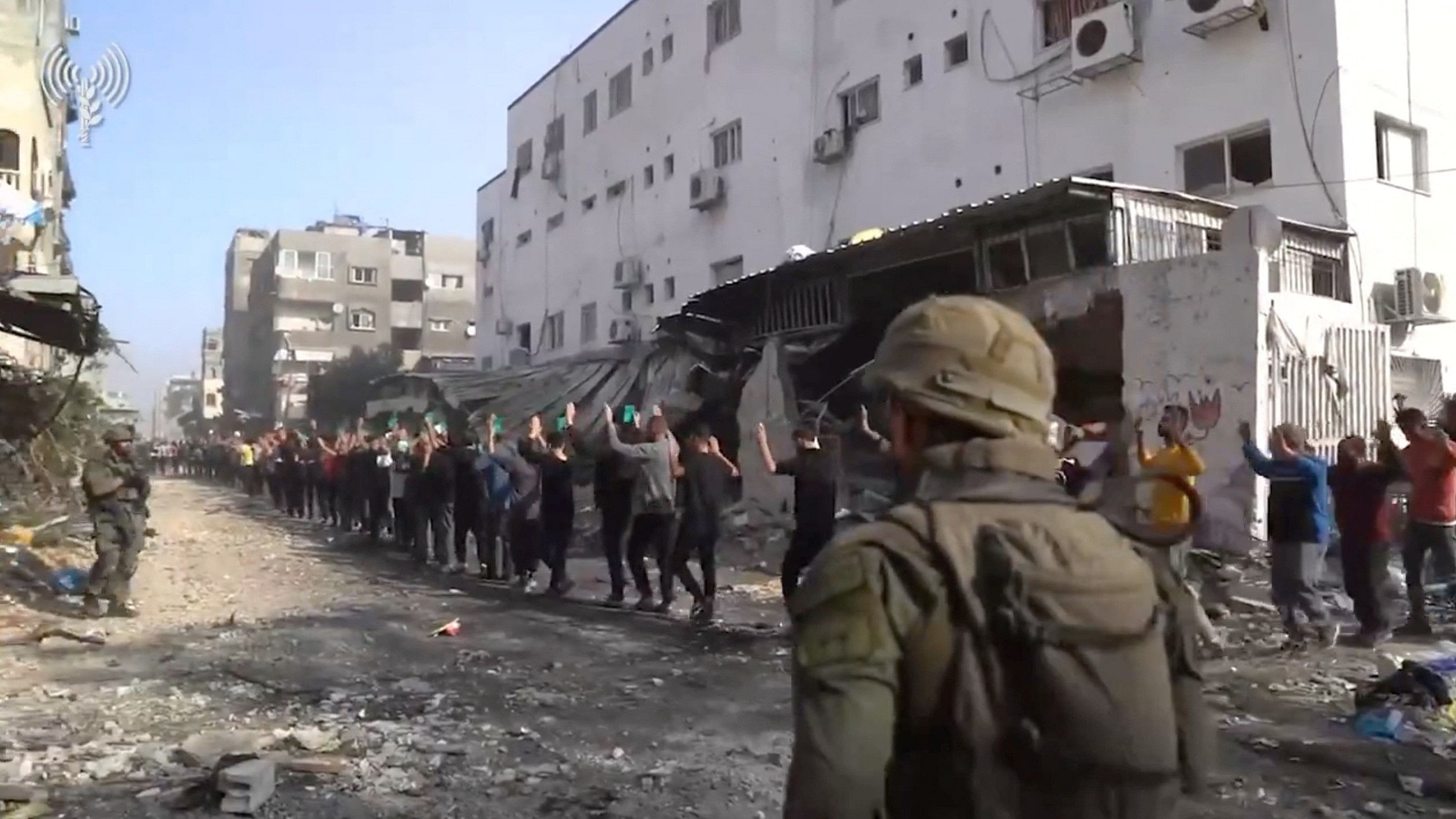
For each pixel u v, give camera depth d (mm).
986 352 1440
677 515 10547
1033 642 1248
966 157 19062
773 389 16750
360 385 51094
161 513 24250
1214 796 4758
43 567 12305
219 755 5359
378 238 67188
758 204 24297
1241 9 14258
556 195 35000
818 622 1336
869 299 17000
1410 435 8461
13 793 4629
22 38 26047
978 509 1374
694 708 6508
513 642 8797
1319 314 11984
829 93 22719
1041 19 17672
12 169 25688
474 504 13656
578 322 33156
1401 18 14359
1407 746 5465
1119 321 12805
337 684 7195
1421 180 14562
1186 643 1430
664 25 28516
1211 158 15156
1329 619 8195
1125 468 11930
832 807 1247
